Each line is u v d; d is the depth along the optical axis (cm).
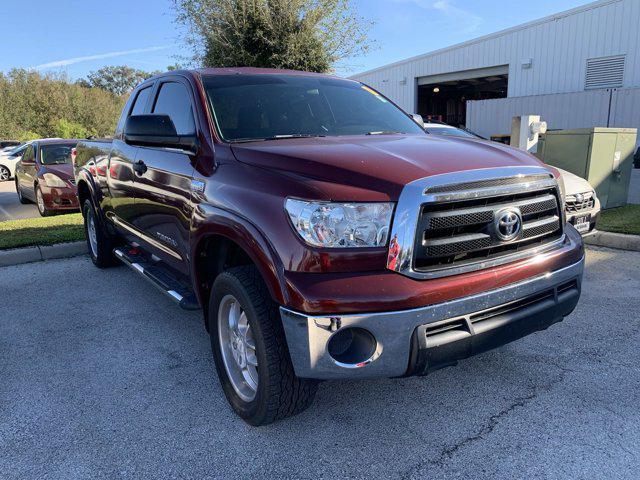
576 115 2236
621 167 838
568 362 351
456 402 308
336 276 238
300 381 265
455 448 266
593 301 459
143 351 391
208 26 1309
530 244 284
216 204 292
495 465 252
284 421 295
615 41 2309
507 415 293
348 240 240
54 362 376
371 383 333
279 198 256
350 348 247
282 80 400
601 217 763
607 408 296
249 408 283
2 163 2106
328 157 270
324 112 381
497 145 327
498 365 351
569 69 2473
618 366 343
